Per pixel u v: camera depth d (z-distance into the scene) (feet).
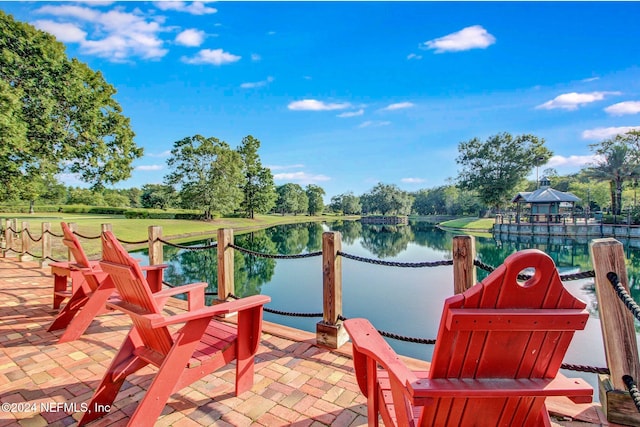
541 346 3.21
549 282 2.97
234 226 105.70
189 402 6.46
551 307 3.05
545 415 3.81
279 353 8.71
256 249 57.72
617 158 87.40
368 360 4.93
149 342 6.13
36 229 45.47
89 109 45.57
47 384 7.22
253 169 125.70
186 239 65.67
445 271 37.70
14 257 24.84
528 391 3.13
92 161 46.39
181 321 5.37
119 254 5.62
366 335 4.93
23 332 10.20
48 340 9.59
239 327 6.66
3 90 34.06
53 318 11.51
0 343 9.37
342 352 8.69
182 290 7.94
